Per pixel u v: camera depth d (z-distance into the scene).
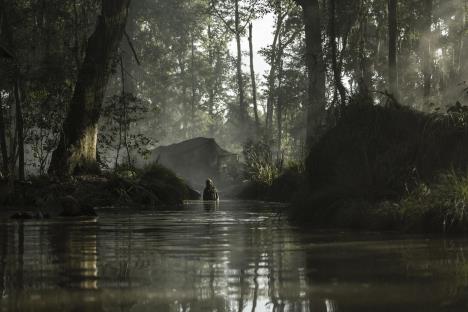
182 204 22.12
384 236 7.77
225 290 3.92
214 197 26.75
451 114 11.23
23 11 26.88
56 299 3.65
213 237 7.95
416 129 11.51
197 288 4.00
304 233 8.45
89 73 24.00
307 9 32.47
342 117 12.54
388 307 3.35
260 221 11.61
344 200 10.73
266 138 50.34
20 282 4.25
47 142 25.39
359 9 33.84
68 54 27.16
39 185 20.78
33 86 24.97
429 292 3.74
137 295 3.78
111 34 24.33
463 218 8.27
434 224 8.42
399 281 4.14
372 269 4.71
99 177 22.88
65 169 23.08
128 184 21.58
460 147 10.80
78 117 23.73
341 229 9.18
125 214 14.80
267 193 27.09
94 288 4.01
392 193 10.54
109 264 5.20
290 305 3.45
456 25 44.47
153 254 5.95
